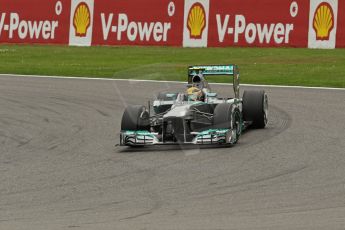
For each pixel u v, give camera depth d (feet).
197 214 86.07
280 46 328.08
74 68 291.79
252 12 331.16
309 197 93.50
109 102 199.21
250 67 280.31
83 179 109.60
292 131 146.82
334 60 290.56
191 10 341.82
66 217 86.38
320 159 118.52
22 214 88.84
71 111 184.75
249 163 116.88
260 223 79.97
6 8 382.01
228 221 81.56
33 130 158.51
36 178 111.45
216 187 101.30
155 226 79.56
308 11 322.34
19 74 277.64
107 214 87.40
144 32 351.46
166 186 102.89
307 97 200.03
